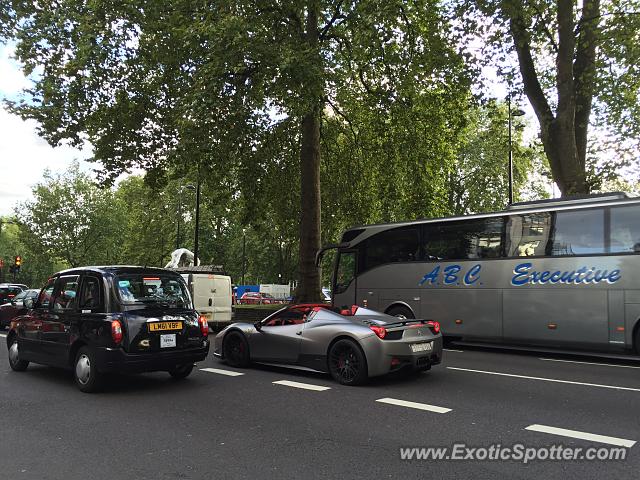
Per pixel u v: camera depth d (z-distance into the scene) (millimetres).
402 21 19062
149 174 22641
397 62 18406
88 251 64312
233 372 9344
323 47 18953
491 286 13000
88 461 4617
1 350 12641
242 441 5180
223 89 16953
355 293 15688
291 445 5043
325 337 8508
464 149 38375
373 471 4344
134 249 59156
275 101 20516
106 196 64625
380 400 7012
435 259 14156
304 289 20094
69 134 20328
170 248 57281
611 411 6406
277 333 9258
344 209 24969
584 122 17969
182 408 6609
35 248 62094
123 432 5527
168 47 18469
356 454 4773
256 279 71938
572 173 16500
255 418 6086
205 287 18562
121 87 20141
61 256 62719
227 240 60562
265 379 8641
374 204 25016
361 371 7941
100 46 17734
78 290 8148
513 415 6195
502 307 12758
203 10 16219
